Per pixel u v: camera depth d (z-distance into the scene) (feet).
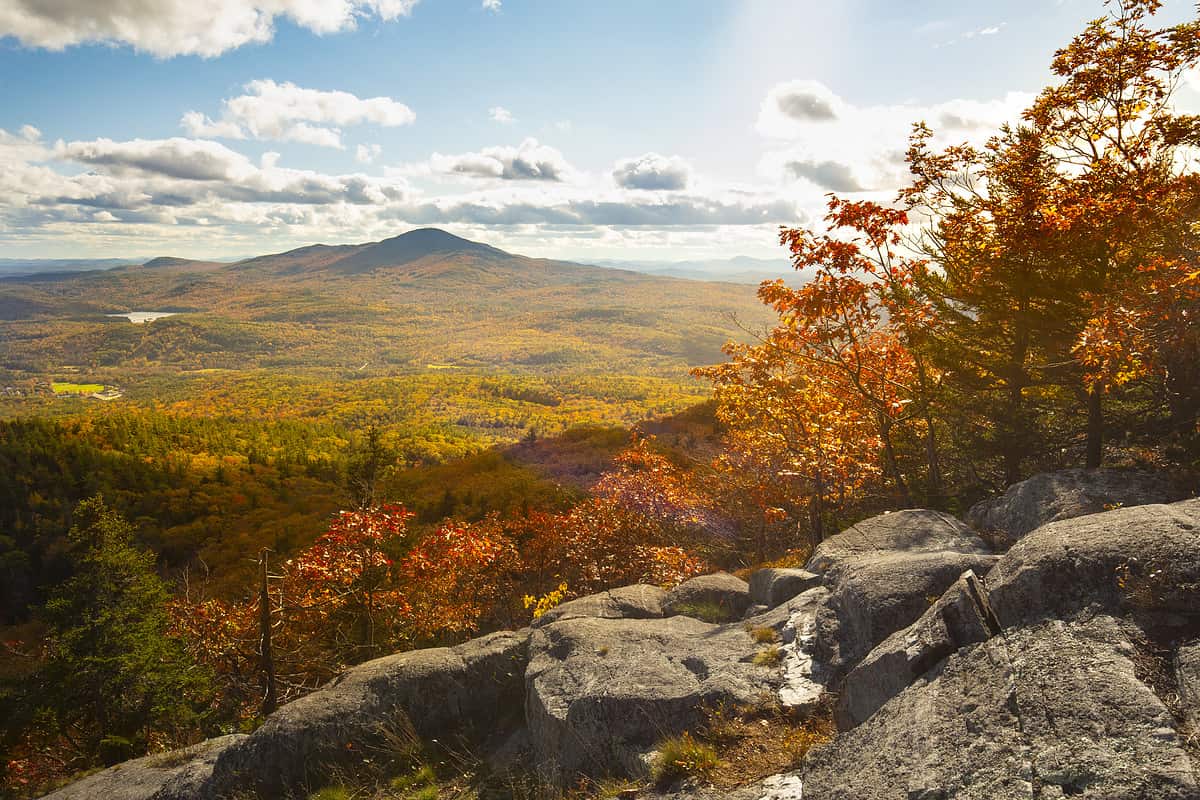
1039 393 39.63
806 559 37.91
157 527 260.62
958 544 25.45
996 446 40.22
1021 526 27.04
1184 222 31.17
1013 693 12.03
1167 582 12.70
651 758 17.94
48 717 60.08
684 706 19.52
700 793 15.58
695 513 57.52
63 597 63.72
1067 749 10.25
